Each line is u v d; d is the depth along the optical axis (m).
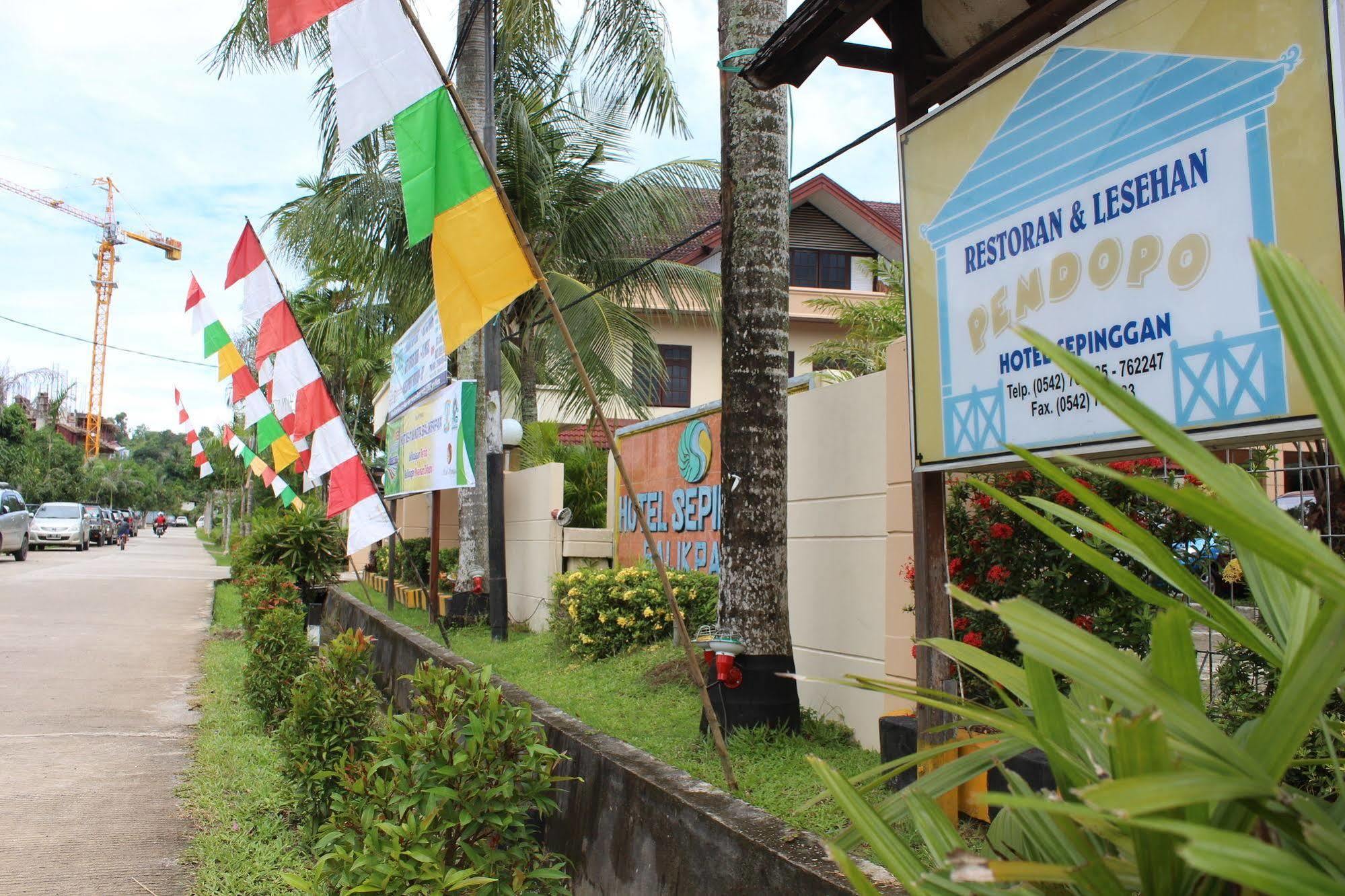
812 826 3.90
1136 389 2.80
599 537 11.52
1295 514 3.49
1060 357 1.44
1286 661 1.55
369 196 12.73
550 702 6.53
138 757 7.11
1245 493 1.29
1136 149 2.82
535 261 4.78
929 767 3.76
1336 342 1.33
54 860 5.06
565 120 14.20
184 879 4.89
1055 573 4.23
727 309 5.78
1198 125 2.65
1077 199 3.00
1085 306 2.96
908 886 1.50
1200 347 2.63
